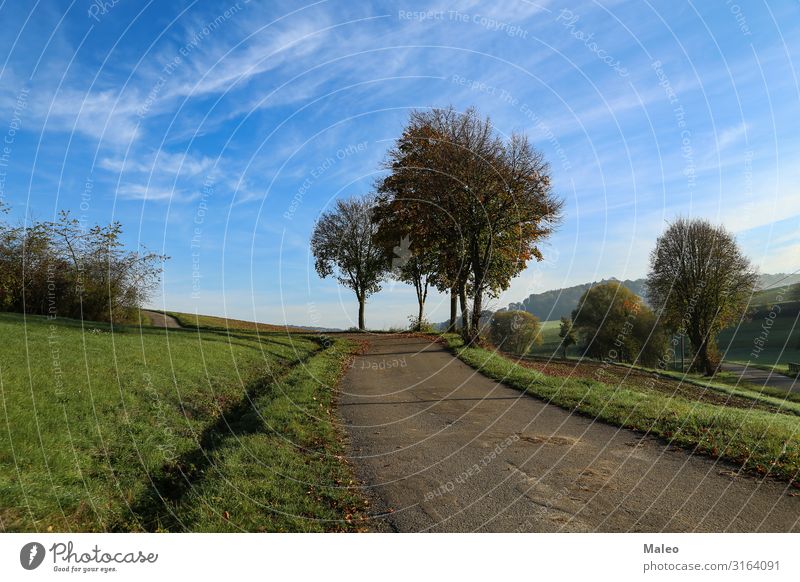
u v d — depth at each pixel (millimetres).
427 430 10023
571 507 5895
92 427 8305
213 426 10539
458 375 18047
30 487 5891
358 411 12000
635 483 6570
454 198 26109
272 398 12672
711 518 5457
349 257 40188
